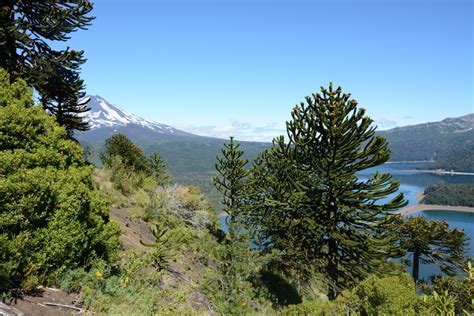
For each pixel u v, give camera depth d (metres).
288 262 14.38
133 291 5.46
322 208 12.50
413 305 4.54
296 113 12.96
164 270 7.07
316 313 5.50
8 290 3.91
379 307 4.64
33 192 4.31
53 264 4.51
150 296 5.64
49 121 5.46
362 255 11.58
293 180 13.12
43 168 4.82
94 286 4.92
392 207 11.26
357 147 11.84
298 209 12.99
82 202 5.09
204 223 16.42
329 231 12.19
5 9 10.34
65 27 11.45
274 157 14.86
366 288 4.98
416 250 25.28
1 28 9.88
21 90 5.38
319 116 11.85
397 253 11.18
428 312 4.30
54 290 4.40
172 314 5.25
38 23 11.80
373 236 12.04
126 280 5.62
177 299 5.89
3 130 4.67
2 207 4.05
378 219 11.53
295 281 16.06
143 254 7.30
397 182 10.90
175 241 11.11
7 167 4.28
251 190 17.25
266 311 9.79
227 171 18.78
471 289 4.86
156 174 24.16
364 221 11.80
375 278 5.04
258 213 15.50
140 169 23.39
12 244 3.94
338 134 11.31
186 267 9.79
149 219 12.69
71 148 5.77
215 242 14.39
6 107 4.80
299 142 12.86
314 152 12.78
